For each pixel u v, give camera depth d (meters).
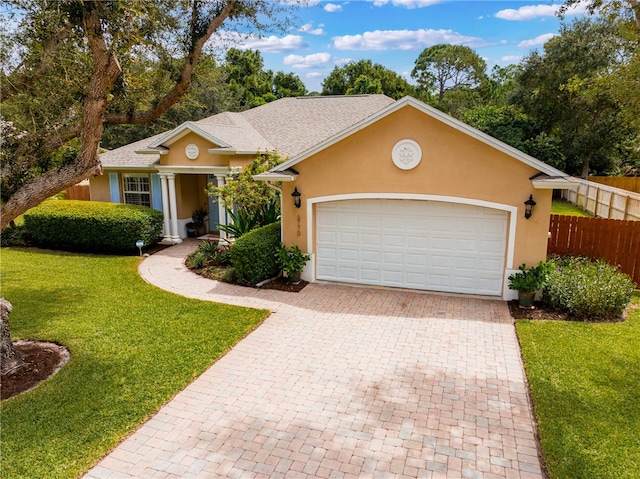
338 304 11.06
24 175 8.41
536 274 10.55
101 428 6.04
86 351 8.38
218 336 9.07
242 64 52.81
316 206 12.57
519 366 7.84
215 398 6.84
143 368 7.73
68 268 14.79
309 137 19.34
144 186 19.44
